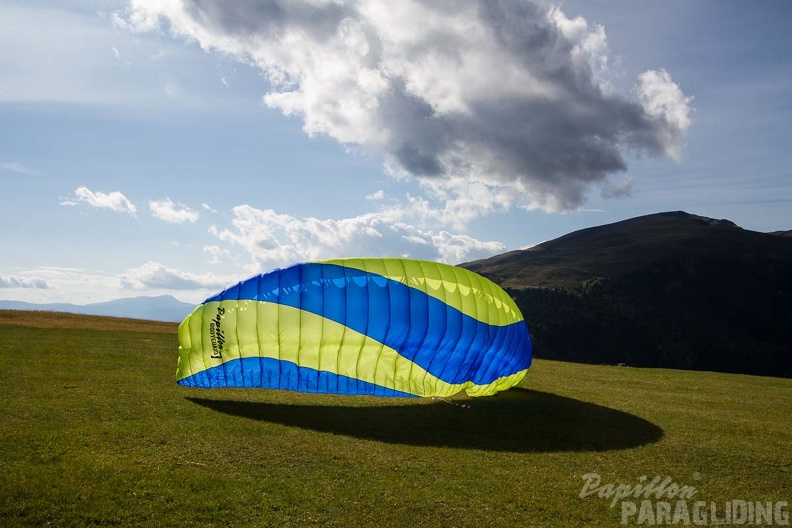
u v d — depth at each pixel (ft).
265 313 53.93
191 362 54.85
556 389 69.82
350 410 51.49
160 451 35.76
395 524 28.37
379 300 55.06
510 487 34.17
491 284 65.62
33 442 34.88
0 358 63.93
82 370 60.39
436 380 56.75
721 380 89.81
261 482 32.07
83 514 26.68
